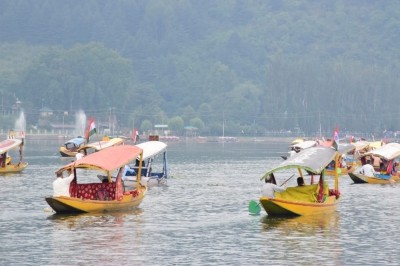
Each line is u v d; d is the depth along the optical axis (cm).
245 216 10931
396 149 17662
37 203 12481
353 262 7944
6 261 7919
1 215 10919
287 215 10675
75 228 9756
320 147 11512
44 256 8138
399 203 12688
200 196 13800
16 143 19525
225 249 8531
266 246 8700
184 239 9081
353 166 19362
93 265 7762
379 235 9406
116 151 11550
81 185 11131
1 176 18138
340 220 10550
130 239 9062
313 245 8769
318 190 10881
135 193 11581
